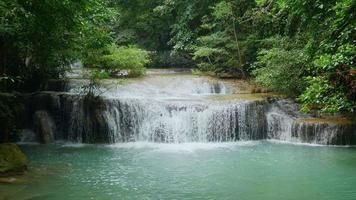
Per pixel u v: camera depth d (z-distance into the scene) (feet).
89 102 57.16
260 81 64.28
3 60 44.06
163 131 56.49
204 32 86.22
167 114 57.06
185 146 53.62
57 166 42.88
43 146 53.52
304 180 38.27
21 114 57.06
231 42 77.30
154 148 52.49
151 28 97.96
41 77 63.31
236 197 33.71
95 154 48.80
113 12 52.29
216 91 69.77
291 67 60.18
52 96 58.39
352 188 35.96
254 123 57.77
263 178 38.93
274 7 55.01
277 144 54.49
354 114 56.90
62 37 44.68
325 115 58.54
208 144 55.01
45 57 46.52
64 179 38.17
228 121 56.95
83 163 44.32
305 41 58.18
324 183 37.40
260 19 68.23
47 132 56.34
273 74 60.85
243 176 39.55
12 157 39.27
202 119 56.59
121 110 57.21
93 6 46.37
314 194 34.45
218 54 78.38
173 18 96.02
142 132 57.06
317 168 42.32
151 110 57.31
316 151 50.14
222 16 77.20
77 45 49.19
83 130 56.85
